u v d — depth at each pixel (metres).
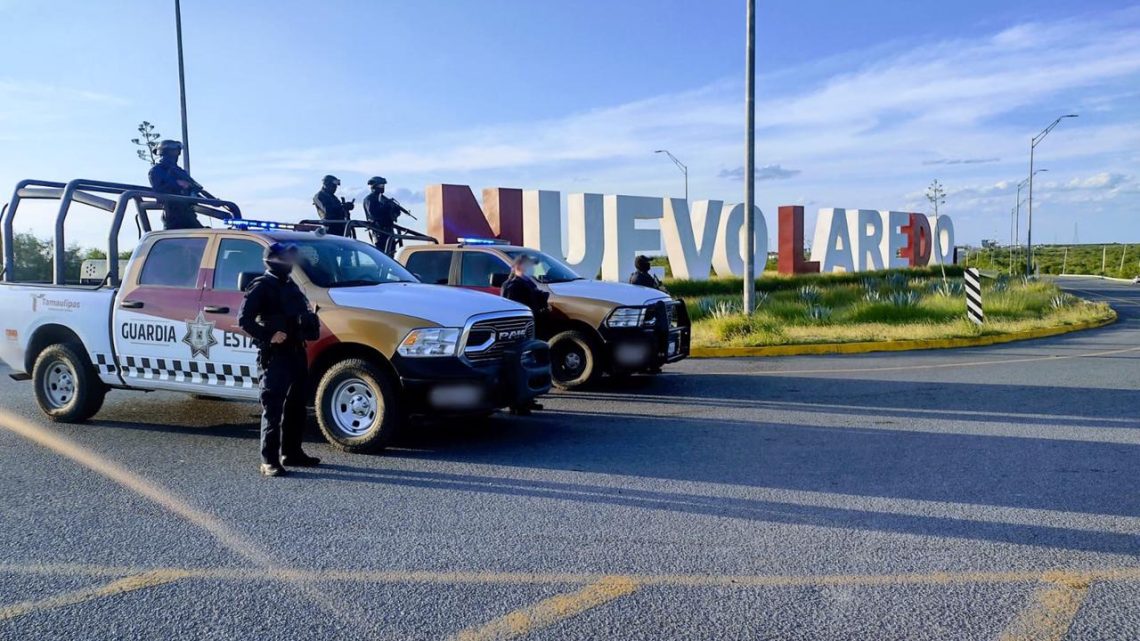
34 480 6.30
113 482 6.25
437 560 4.66
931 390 10.40
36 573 4.49
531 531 5.14
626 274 23.59
